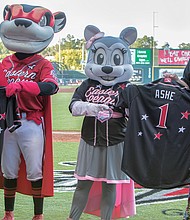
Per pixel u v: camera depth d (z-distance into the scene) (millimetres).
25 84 3799
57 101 19250
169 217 4559
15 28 3986
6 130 3969
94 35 4332
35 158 3979
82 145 3994
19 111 3924
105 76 4074
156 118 3719
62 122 14531
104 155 3910
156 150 3709
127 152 3707
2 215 4504
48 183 4031
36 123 3990
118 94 3957
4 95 3879
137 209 4852
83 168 3969
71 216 4047
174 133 3695
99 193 4227
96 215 4301
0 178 4246
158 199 5301
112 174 3883
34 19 4062
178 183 3705
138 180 3707
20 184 4230
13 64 4094
